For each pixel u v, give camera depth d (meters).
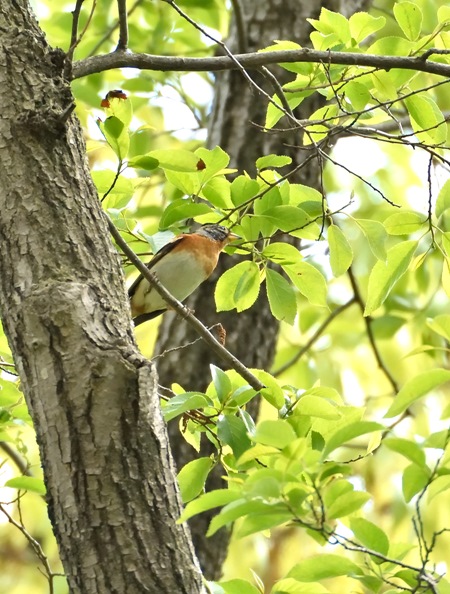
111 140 7.89
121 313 5.79
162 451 5.46
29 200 5.95
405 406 5.50
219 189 8.59
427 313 15.62
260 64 8.31
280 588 6.27
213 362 11.32
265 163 8.44
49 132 6.17
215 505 5.23
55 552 15.18
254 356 11.48
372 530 6.03
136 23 16.42
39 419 5.43
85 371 5.40
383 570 6.18
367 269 16.62
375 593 5.89
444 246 8.44
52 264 5.77
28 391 5.51
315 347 16.89
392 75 8.45
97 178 8.41
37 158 6.10
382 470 15.49
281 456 5.32
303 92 8.63
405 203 17.44
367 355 17.05
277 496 4.99
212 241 11.45
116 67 8.39
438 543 14.06
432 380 5.49
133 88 15.02
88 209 6.12
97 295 5.73
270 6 12.32
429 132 8.39
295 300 8.52
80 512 5.23
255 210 8.33
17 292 5.70
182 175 8.54
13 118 6.20
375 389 16.75
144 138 10.89
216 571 10.88
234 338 11.43
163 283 11.17
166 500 5.37
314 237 8.57
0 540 15.64
